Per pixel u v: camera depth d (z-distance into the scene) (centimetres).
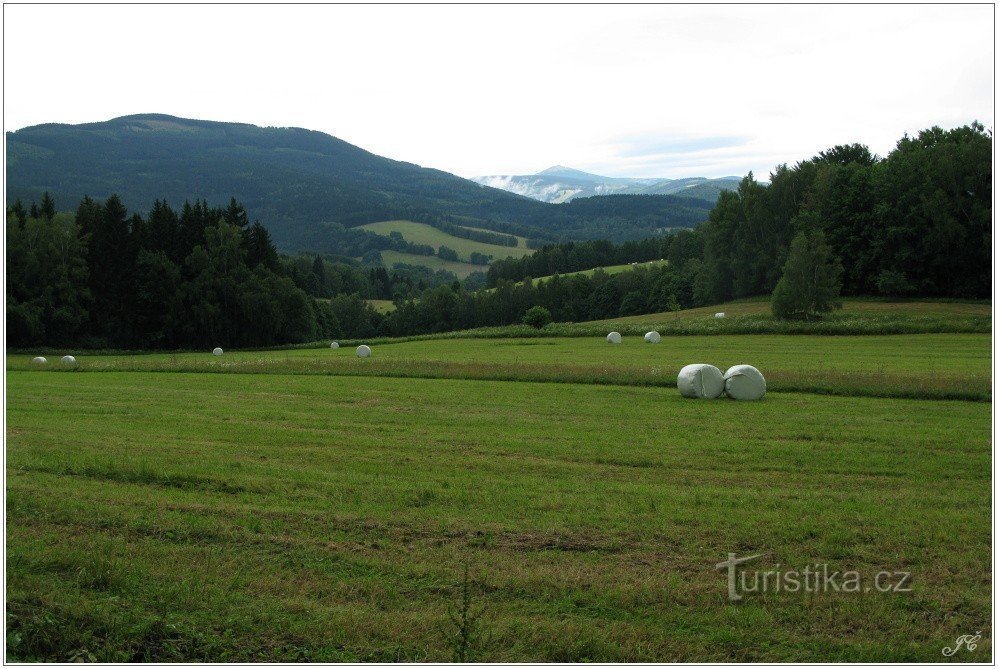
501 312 13188
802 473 1528
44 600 924
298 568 1024
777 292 6806
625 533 1145
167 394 2747
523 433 1948
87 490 1334
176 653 838
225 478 1426
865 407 2347
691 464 1599
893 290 8388
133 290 9019
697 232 12600
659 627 888
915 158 8662
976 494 1359
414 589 968
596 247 17925
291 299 9350
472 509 1258
